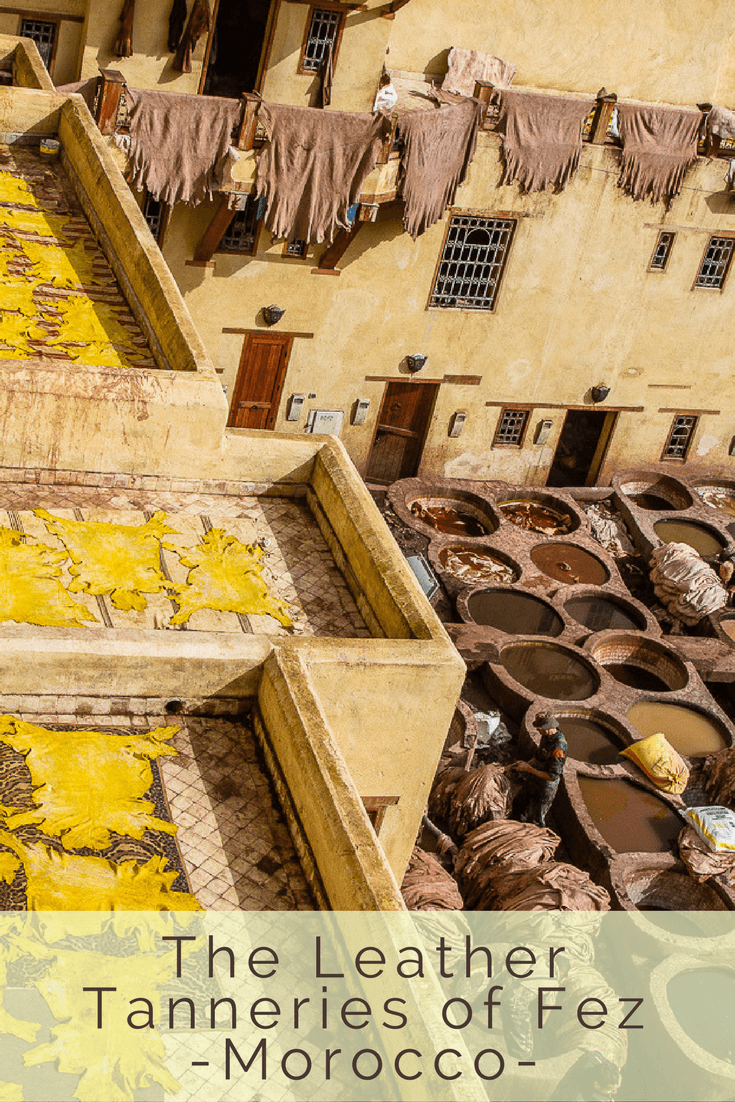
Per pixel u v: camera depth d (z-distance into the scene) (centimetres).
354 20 2052
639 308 2581
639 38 2391
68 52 1994
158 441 805
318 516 841
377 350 2447
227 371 2369
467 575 2278
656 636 2189
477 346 2511
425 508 2552
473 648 1981
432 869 1307
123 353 933
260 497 853
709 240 2542
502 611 2189
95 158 1132
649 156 2373
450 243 2381
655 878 1603
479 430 2634
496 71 2309
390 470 2659
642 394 2712
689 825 1656
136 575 733
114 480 812
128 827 563
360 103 2145
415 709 677
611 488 2723
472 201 2312
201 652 627
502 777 1605
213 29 1983
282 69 2070
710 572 2369
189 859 557
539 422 2673
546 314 2519
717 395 2781
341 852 523
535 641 2052
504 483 2647
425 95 2242
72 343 927
